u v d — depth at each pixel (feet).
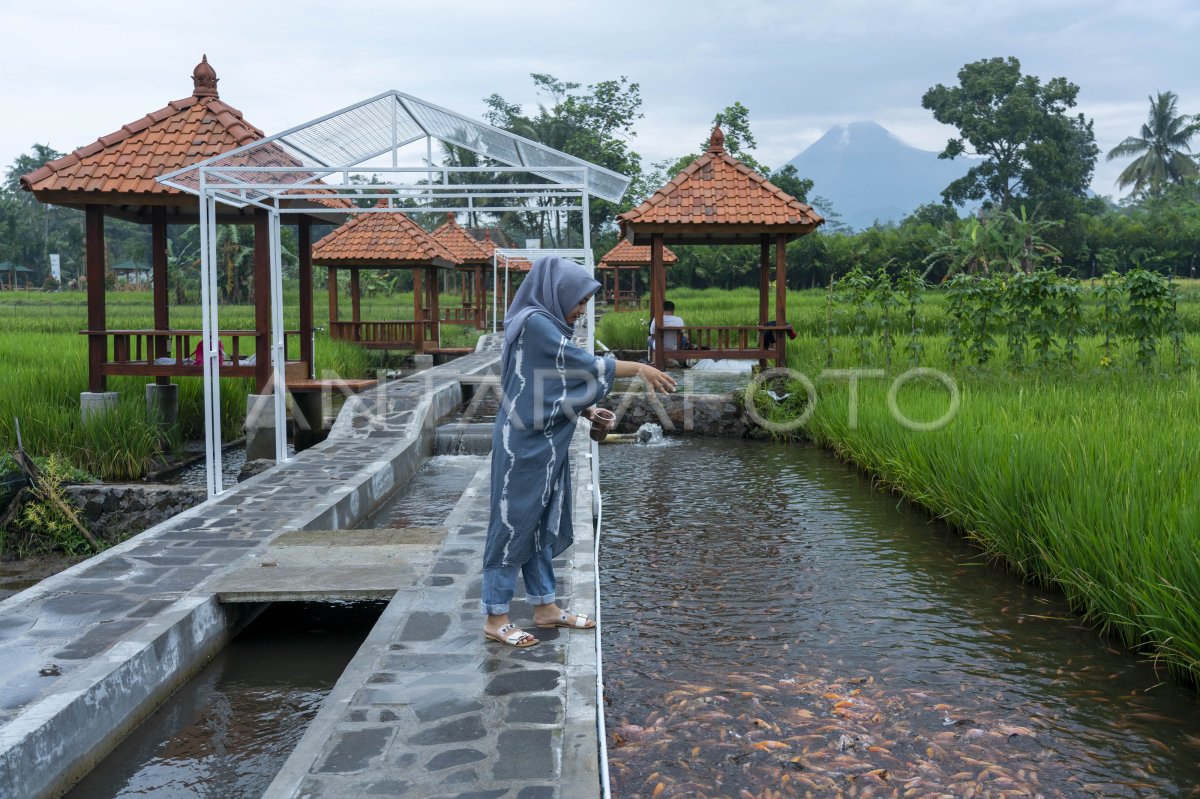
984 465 22.84
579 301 12.85
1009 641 17.06
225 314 91.40
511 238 159.02
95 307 32.99
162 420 35.45
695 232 46.65
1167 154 202.28
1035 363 38.24
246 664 15.17
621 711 14.24
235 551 18.19
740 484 31.32
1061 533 18.76
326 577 16.44
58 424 30.35
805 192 166.71
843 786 12.08
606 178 28.17
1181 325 36.52
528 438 12.89
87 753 11.64
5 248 200.85
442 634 13.83
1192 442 21.07
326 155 28.45
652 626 17.92
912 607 18.92
